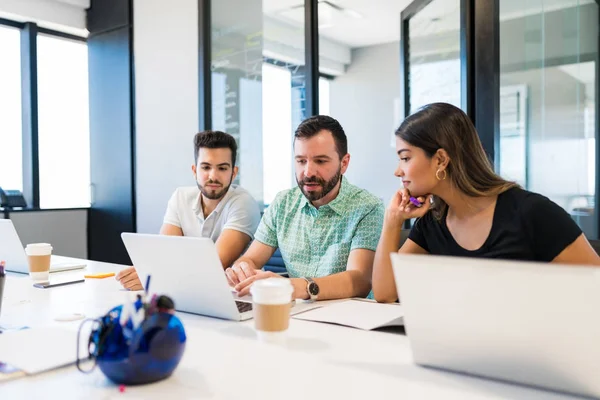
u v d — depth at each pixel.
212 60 3.54
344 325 1.18
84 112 4.31
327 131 1.70
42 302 1.44
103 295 1.53
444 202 1.45
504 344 0.79
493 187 1.36
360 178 6.30
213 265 1.18
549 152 2.66
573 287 0.70
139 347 0.80
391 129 6.02
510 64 2.39
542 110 2.60
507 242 1.31
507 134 2.38
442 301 0.82
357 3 4.67
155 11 3.78
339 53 6.10
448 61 2.71
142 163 3.92
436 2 2.81
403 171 1.41
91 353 0.86
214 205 2.33
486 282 0.77
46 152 4.06
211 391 0.79
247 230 2.24
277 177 3.28
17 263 2.03
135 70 3.93
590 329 0.70
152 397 0.77
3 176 3.89
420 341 0.88
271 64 3.27
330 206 1.76
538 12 2.58
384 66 6.06
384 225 1.50
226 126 3.50
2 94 3.87
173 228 2.41
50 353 0.95
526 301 0.74
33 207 3.95
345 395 0.78
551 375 0.77
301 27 3.13
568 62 2.83
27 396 0.77
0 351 0.96
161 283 1.33
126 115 3.96
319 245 1.80
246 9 3.37
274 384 0.82
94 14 4.12
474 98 2.42
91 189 4.23
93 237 4.22
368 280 1.61
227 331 1.14
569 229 1.26
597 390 0.73
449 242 1.43
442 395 0.78
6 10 3.62
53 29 4.07
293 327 1.17
